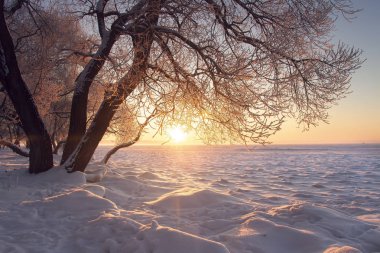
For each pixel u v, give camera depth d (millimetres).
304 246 4359
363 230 5191
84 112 10000
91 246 4566
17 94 9109
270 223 4969
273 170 19797
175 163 26750
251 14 9297
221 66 8500
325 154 48281
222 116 8984
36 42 12430
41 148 9461
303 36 9453
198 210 6566
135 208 6816
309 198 9414
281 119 8391
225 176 15922
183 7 8227
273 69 9172
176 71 8414
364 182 13398
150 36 8352
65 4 12031
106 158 13242
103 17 9758
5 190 7484
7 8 11844
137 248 4211
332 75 9352
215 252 3900
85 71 9883
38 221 5570
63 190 7723
